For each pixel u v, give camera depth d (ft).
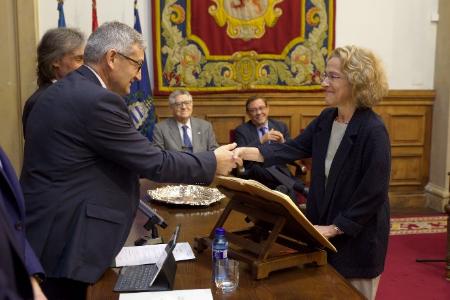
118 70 6.12
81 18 15.55
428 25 17.83
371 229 6.49
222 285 5.28
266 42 16.81
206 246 6.25
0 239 3.27
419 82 18.08
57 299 5.85
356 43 17.60
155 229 6.81
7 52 13.38
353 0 17.40
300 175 14.12
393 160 18.22
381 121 6.49
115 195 5.93
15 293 3.03
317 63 17.19
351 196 6.53
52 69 8.82
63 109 5.75
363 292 6.63
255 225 6.41
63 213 5.70
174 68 16.48
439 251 13.71
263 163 7.38
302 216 5.43
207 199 8.54
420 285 11.63
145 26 16.34
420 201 18.34
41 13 15.12
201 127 14.73
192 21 16.38
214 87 16.78
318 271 5.75
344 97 6.58
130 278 5.49
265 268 5.48
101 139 5.72
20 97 13.60
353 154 6.49
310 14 16.93
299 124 17.43
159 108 16.58
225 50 16.67
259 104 14.66
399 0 17.62
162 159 5.93
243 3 16.53
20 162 13.78
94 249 5.62
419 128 18.20
